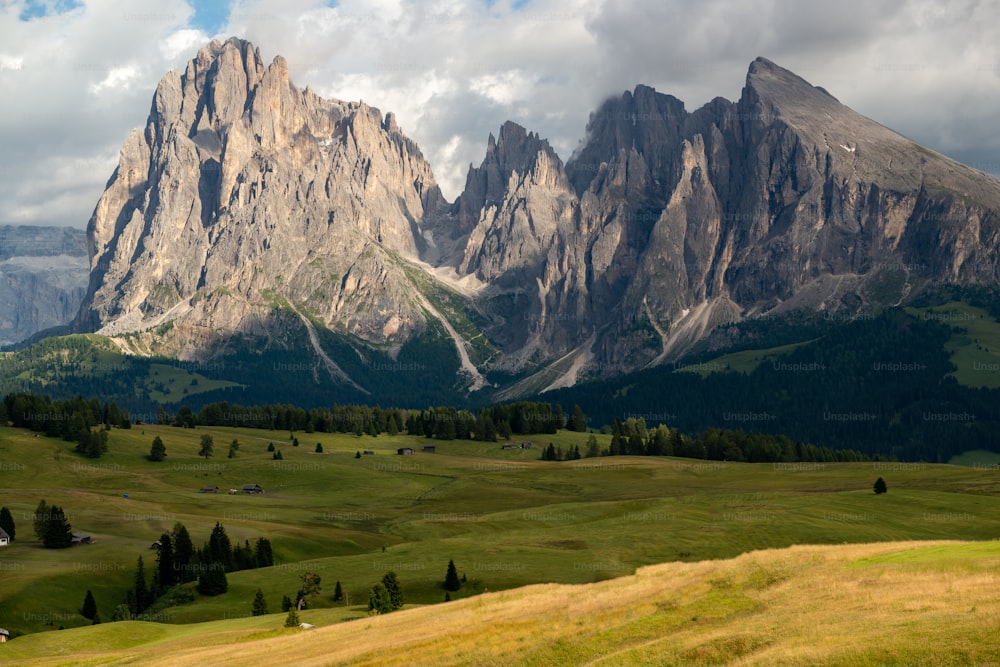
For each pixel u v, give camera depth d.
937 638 43.75
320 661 63.84
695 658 49.34
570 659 54.66
